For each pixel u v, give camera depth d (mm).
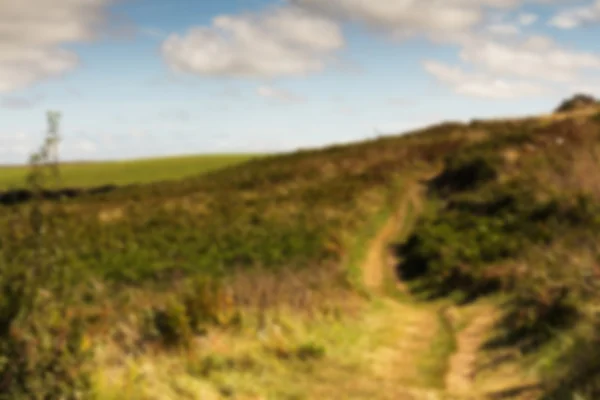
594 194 20906
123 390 7391
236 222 23359
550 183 23562
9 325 6180
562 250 15492
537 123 44906
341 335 11961
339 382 9477
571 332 10055
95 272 15750
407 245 21062
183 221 24219
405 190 30594
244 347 10531
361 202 27000
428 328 13320
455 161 31609
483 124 49375
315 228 21625
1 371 6070
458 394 9258
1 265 6320
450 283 16312
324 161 39906
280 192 31156
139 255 18062
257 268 16234
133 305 12125
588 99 57844
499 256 17062
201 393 8141
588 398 7789
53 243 7004
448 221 22656
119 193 40031
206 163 70125
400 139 48094
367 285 17641
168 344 10281
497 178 26875
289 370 9844
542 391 8695
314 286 14992
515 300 13383
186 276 16078
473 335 12352
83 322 7039
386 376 10172
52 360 6316
